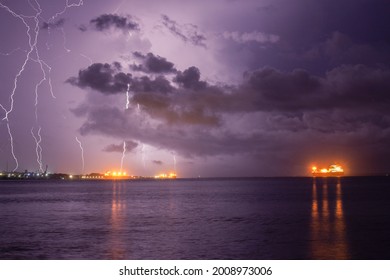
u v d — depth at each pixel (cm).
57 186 14925
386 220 3434
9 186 14938
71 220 3666
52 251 2238
